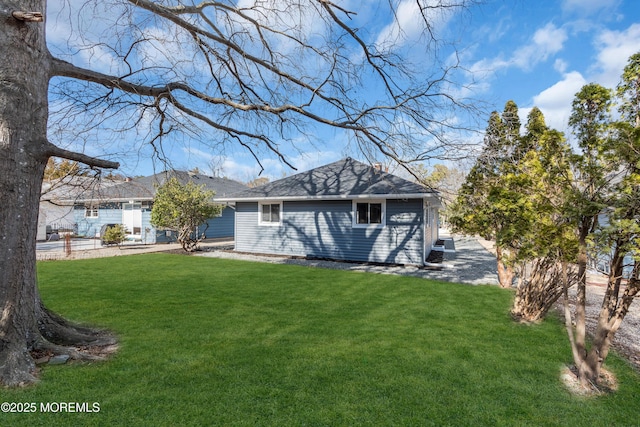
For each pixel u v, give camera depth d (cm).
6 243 348
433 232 1848
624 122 288
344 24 639
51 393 299
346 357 387
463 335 468
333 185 1338
